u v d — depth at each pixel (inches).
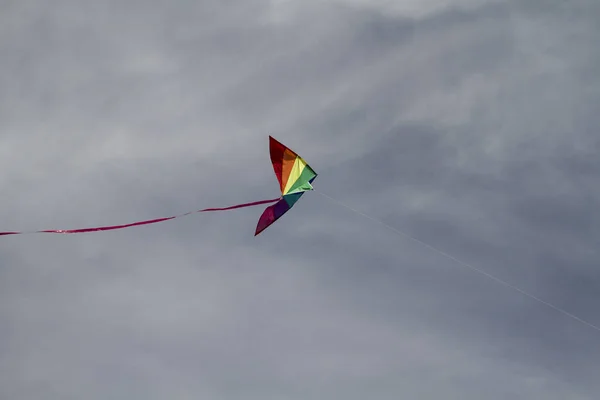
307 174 693.9
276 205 685.9
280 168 698.2
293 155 693.9
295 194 685.9
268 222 681.6
